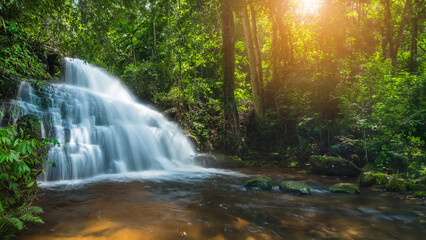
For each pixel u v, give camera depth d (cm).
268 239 275
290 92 1145
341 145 865
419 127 671
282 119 1190
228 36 1141
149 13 1733
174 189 539
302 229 310
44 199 419
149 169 866
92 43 708
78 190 500
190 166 968
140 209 377
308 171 842
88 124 877
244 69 2183
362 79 849
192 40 1404
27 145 271
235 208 398
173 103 1284
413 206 423
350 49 1170
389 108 696
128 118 1076
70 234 272
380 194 516
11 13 532
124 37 1947
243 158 1098
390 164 680
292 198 475
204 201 439
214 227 309
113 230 287
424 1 1222
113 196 455
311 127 1030
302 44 1384
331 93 955
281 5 1375
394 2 1510
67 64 1197
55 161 615
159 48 1858
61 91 910
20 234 266
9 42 482
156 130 1031
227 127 1142
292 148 1081
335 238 283
